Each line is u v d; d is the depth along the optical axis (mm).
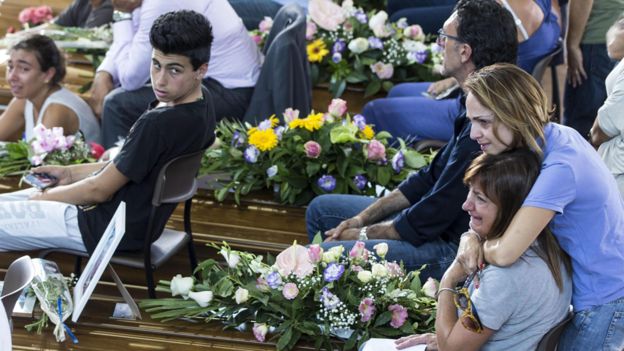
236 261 5668
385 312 5398
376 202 6094
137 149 5469
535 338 4297
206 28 5457
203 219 7074
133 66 7680
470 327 4266
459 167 5492
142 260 5762
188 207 6258
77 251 5797
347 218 6309
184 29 5363
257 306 5586
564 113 8922
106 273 6332
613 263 4301
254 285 5641
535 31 7598
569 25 8492
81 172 6098
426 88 8594
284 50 7652
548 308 4250
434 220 5629
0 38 10594
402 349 4707
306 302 5496
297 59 7750
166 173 5598
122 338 5504
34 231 5738
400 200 6062
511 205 4184
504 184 4168
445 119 7820
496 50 5508
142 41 7582
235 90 7938
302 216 7250
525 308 4215
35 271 4465
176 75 5445
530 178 4176
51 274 5629
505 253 4125
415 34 9375
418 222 5660
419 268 5723
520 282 4172
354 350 5418
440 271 5742
